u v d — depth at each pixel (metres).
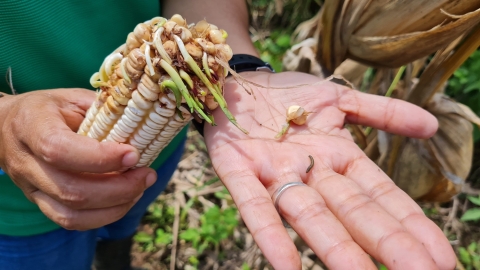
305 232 0.18
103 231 0.36
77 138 0.16
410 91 0.32
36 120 0.17
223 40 0.18
